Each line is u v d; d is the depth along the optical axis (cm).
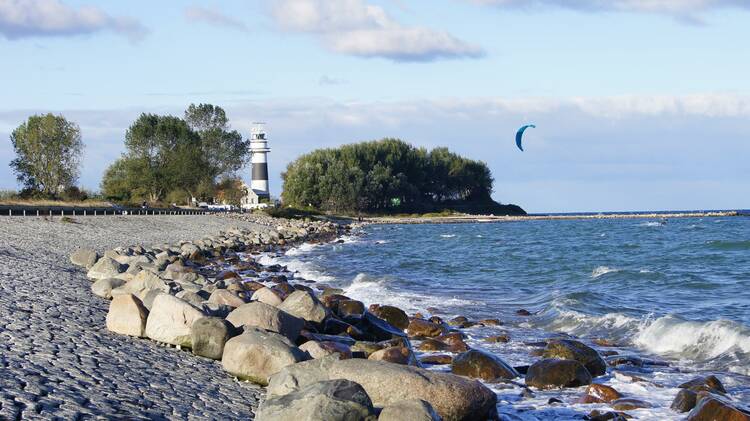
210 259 3697
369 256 4531
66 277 2169
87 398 884
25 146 8431
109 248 3709
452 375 999
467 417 955
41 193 8075
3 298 1597
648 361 1488
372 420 808
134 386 985
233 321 1352
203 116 11119
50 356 1079
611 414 1053
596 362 1370
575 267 3747
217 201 10862
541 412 1102
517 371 1358
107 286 1822
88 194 8700
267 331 1202
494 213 14150
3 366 977
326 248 5325
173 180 9744
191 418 874
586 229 8956
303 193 11531
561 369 1263
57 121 8544
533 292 2755
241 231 5791
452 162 13950
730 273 3269
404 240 6544
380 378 947
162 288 1730
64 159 8544
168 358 1202
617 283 2956
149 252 3316
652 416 1077
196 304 1458
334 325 1590
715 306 2253
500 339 1709
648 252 4731
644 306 2264
